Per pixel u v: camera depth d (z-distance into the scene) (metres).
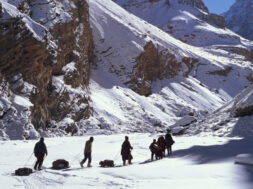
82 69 62.44
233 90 108.38
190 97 88.81
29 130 32.22
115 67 79.19
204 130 30.03
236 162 10.39
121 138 28.95
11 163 14.46
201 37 170.38
